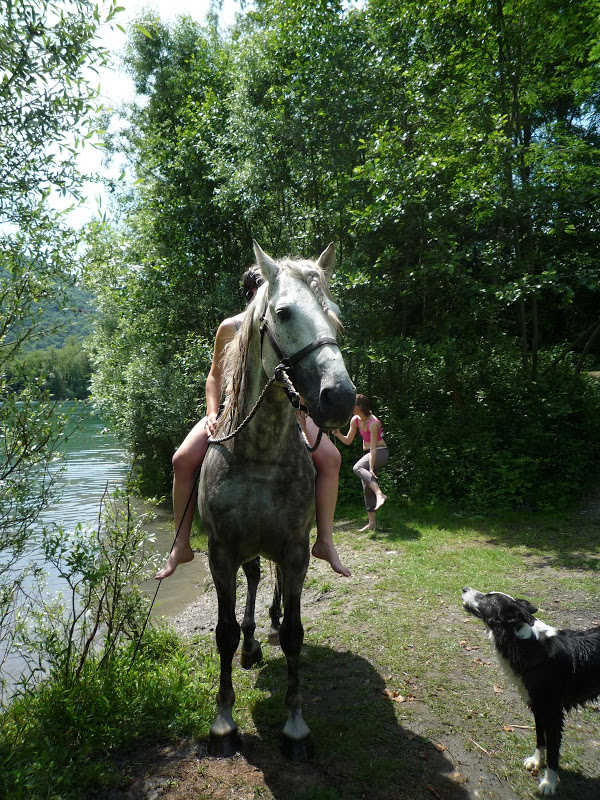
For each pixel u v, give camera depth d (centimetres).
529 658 279
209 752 296
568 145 962
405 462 949
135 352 1498
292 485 292
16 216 322
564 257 945
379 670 383
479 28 1007
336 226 1112
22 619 350
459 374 1077
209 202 1308
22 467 314
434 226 923
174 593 643
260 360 275
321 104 1033
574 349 1634
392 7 1048
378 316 986
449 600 499
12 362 316
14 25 302
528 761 283
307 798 256
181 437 1277
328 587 556
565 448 874
